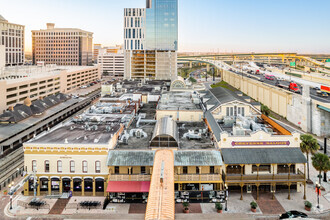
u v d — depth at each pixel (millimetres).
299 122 117812
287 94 130750
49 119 112062
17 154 83125
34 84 149125
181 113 87438
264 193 60969
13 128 92938
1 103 121688
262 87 165250
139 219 37469
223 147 60375
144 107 107750
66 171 59188
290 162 57344
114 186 55531
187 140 69375
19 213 52906
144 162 58062
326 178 67375
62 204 56062
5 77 154500
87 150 58781
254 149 59938
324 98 118000
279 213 52750
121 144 66250
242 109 83375
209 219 37969
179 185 57875
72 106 139500
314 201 57281
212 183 58969
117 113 89562
